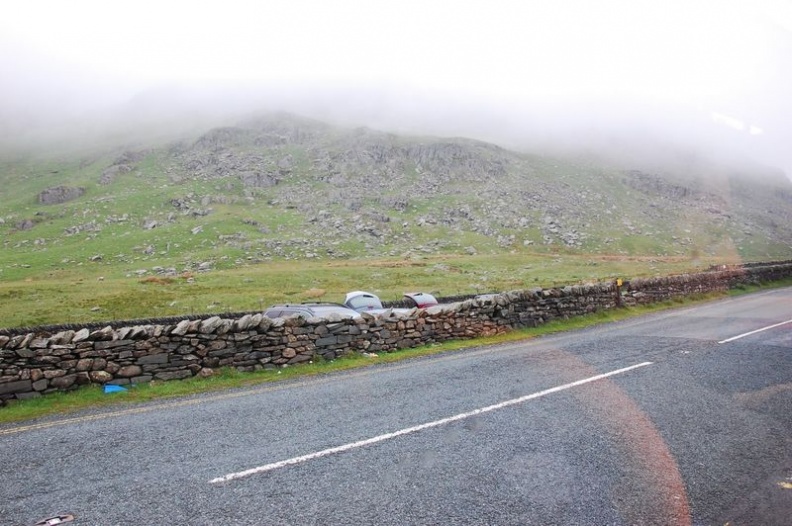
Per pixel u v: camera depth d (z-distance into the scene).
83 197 188.88
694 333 15.59
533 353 13.15
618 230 172.50
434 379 10.25
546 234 160.38
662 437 6.52
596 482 5.27
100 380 10.46
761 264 40.72
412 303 28.67
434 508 4.75
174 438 6.95
